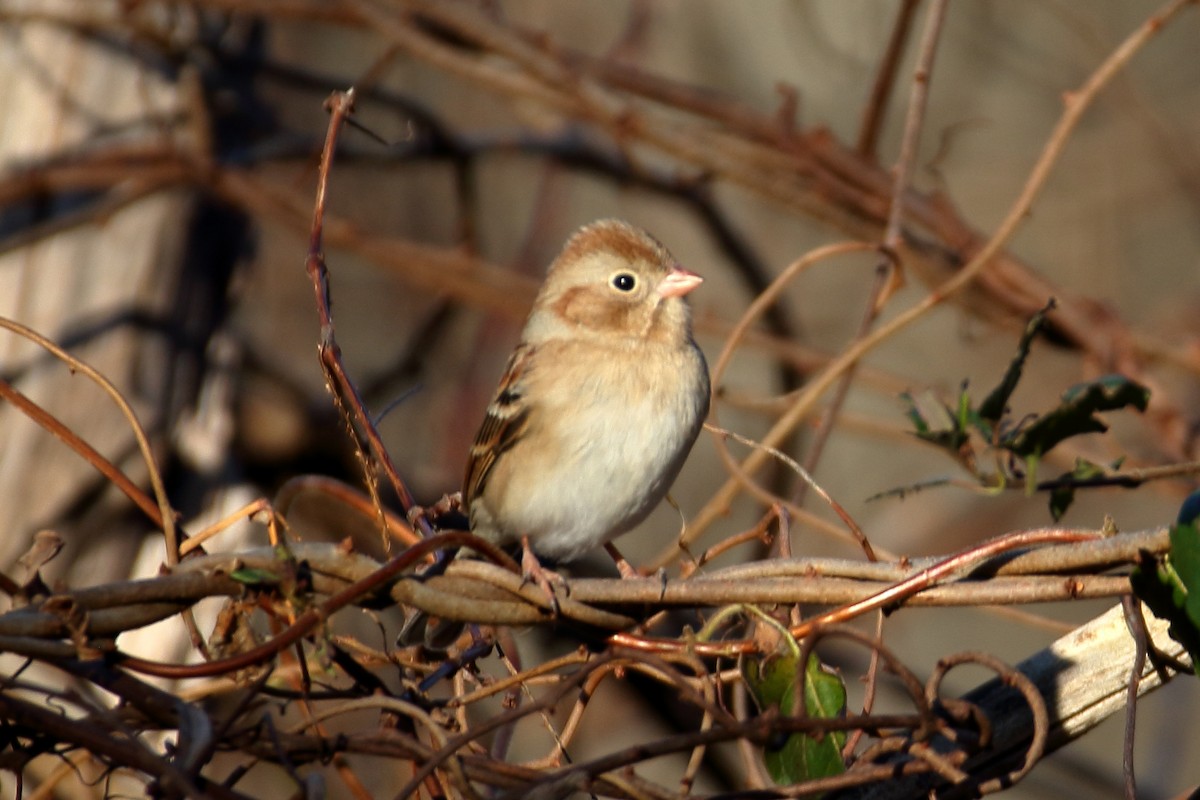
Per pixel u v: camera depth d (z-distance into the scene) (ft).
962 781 16.83
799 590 17.79
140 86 38.70
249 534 34.96
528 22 57.98
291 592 16.96
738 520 50.93
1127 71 47.24
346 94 19.44
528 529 26.71
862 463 55.77
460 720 19.39
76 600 16.08
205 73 39.96
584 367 26.14
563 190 52.06
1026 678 17.11
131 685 16.39
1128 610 17.24
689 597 17.89
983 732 16.89
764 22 57.93
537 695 24.41
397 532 20.02
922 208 37.52
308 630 16.56
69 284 36.86
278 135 42.22
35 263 36.86
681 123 39.50
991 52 56.65
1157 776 39.22
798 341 45.55
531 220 48.83
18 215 37.93
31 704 15.88
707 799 16.79
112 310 36.73
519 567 18.17
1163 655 17.43
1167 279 58.80
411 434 51.42
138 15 39.01
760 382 53.11
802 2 46.39
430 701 18.67
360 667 18.51
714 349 53.31
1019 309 36.35
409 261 39.63
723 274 56.18
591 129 45.27
